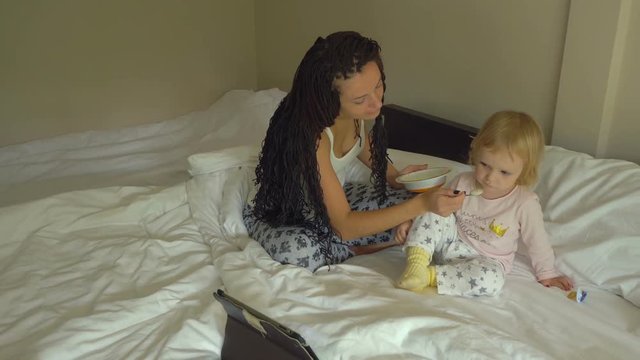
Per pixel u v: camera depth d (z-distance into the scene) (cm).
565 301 134
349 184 186
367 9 239
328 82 137
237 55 320
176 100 304
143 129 277
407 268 142
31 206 178
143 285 151
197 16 299
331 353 118
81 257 164
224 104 289
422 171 166
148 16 283
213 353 130
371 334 118
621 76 159
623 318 130
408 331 119
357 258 162
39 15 255
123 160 246
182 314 140
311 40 280
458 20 201
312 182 148
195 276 151
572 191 154
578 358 116
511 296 137
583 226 146
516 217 145
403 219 146
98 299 145
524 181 144
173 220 181
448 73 210
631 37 155
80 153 254
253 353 122
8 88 257
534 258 144
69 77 270
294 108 146
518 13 182
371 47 138
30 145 256
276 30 303
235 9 311
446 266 141
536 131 140
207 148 251
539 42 178
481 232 148
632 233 138
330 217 152
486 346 113
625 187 146
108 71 279
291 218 159
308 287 137
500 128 138
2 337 131
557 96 174
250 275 144
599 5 156
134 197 191
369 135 172
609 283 137
